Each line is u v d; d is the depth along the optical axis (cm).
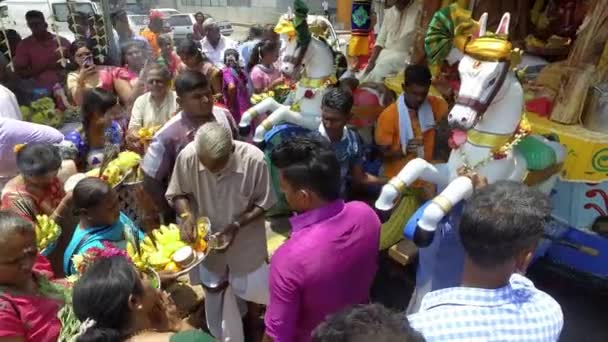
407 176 276
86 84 475
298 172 191
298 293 191
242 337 302
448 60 300
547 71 376
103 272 159
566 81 342
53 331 204
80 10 560
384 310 122
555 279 371
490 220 148
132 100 455
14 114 383
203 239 259
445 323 145
